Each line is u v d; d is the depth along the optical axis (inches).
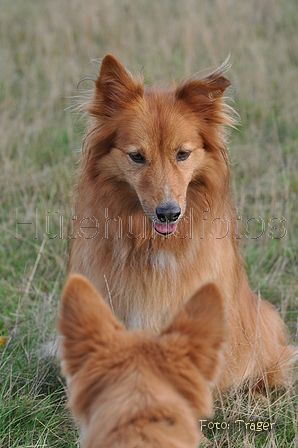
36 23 746.2
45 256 373.4
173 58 632.4
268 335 296.2
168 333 155.9
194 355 148.9
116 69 254.5
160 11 766.5
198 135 263.7
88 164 267.0
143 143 252.5
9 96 560.4
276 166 457.4
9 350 290.8
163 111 256.1
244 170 458.3
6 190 427.5
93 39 700.0
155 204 245.1
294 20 740.7
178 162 257.6
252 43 670.5
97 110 262.4
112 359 145.2
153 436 128.1
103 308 156.5
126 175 257.6
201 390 145.4
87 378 143.7
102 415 135.9
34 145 488.4
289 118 522.6
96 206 263.9
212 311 154.2
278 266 366.6
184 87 260.8
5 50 677.3
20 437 235.9
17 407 244.8
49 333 308.3
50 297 319.3
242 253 341.4
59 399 263.3
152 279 257.0
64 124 532.1
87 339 149.5
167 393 139.2
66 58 642.8
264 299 349.4
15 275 358.3
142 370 142.3
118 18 748.6
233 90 289.3
